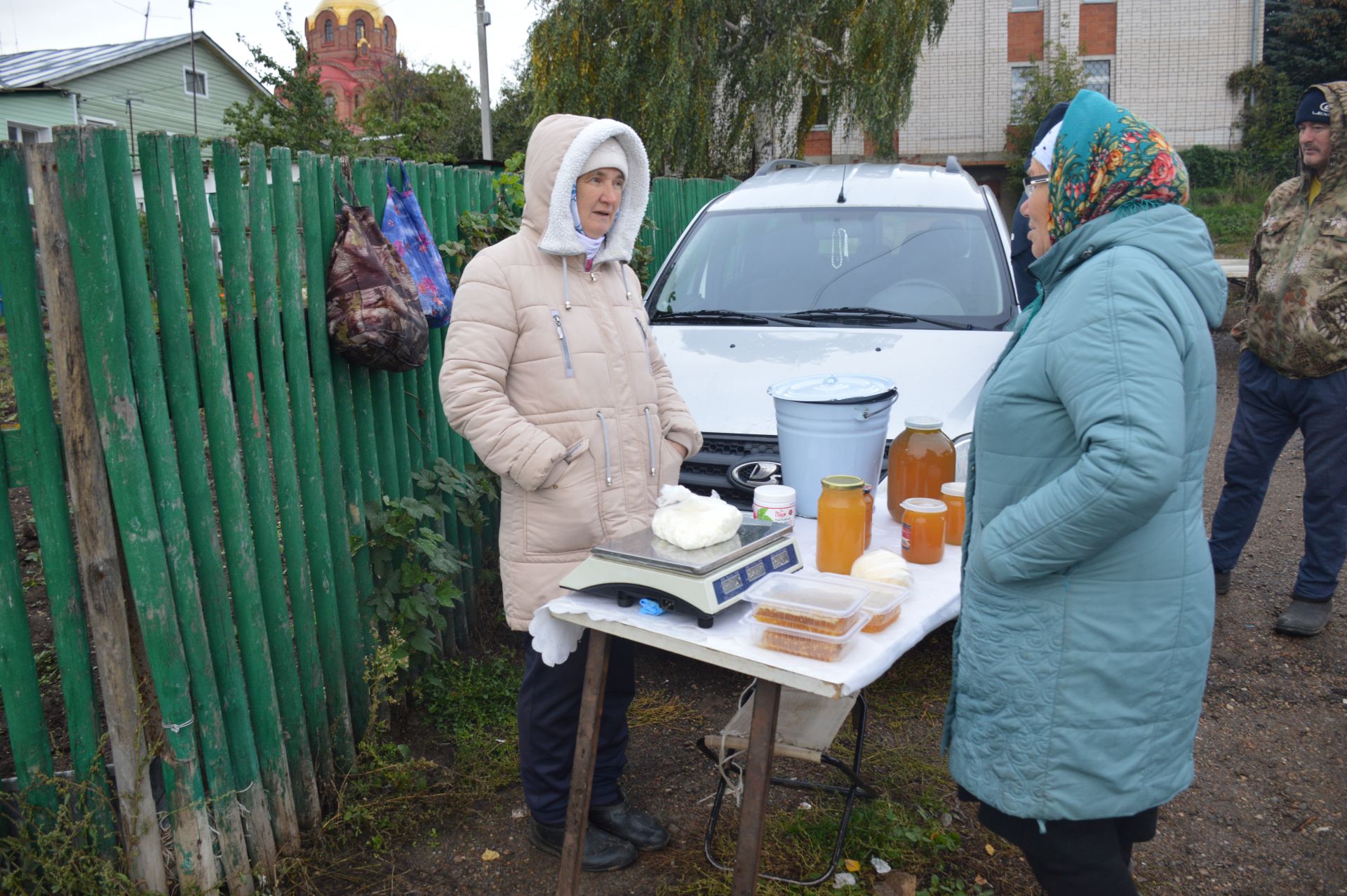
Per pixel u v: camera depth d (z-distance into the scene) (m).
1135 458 1.44
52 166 1.89
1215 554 4.21
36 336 1.95
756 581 1.93
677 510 1.97
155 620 2.10
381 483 3.13
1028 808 1.68
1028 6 24.66
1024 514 1.58
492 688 3.36
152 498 2.08
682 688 3.51
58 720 3.08
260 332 2.50
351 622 2.90
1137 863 2.57
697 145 14.19
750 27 14.84
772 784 2.86
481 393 2.14
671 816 2.75
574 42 14.18
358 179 2.93
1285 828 2.71
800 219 4.66
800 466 2.45
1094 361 1.50
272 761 2.47
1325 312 3.47
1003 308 4.02
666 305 4.47
